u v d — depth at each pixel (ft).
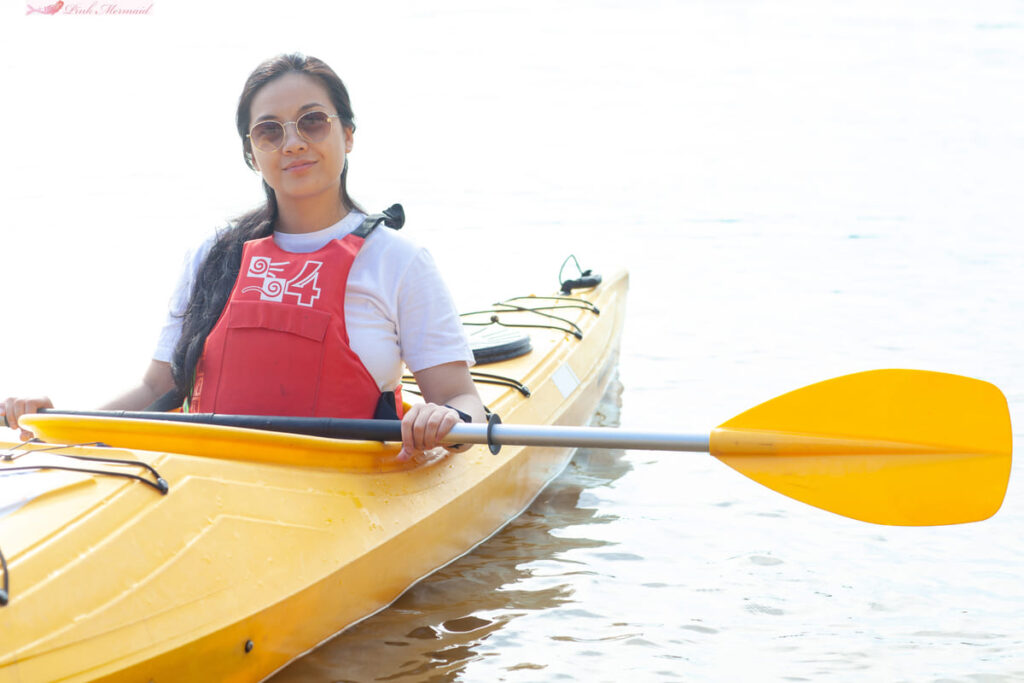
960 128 45.39
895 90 55.77
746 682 8.15
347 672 7.98
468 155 40.83
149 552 6.84
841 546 10.82
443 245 27.20
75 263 25.45
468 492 10.14
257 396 8.87
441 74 61.36
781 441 8.25
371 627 8.74
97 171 37.42
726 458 8.33
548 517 11.62
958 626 9.06
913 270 24.12
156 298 22.47
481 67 63.93
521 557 10.46
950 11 87.30
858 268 24.53
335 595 8.18
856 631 8.99
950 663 8.41
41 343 19.06
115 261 25.70
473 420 8.92
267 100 8.93
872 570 10.23
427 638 8.65
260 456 8.18
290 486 8.20
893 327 19.43
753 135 45.21
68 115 48.32
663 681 8.15
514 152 41.57
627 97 55.31
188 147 41.91
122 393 9.61
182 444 8.03
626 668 8.34
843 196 33.47
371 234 9.15
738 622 9.18
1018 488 12.10
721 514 11.75
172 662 6.59
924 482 8.04
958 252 25.84
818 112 50.44
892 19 84.48
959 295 21.72
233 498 7.67
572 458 13.76
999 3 90.99
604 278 18.76
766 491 12.48
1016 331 18.89
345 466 8.85
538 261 25.62
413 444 8.38
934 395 7.97
